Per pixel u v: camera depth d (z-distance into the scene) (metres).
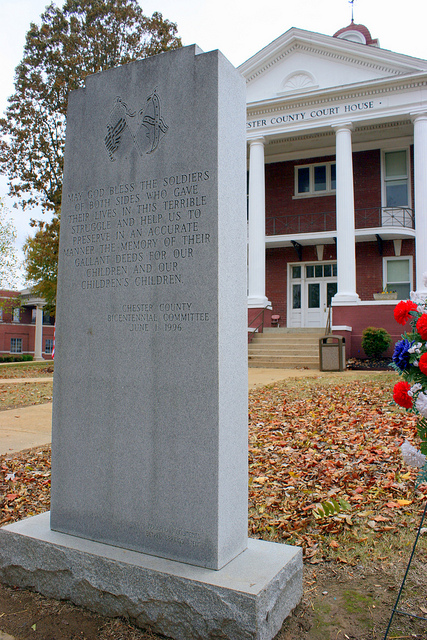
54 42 24.06
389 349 18.56
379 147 22.34
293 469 5.50
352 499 4.47
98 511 3.26
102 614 2.94
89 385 3.40
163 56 3.29
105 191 3.49
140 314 3.23
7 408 9.95
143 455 3.11
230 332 3.04
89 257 3.52
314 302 23.59
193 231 3.07
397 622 2.79
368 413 8.11
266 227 24.09
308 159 23.72
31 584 3.24
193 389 2.96
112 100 3.51
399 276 22.06
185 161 3.14
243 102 3.35
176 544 2.93
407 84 19.12
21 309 45.78
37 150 24.50
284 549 3.05
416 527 3.87
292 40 20.58
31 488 5.11
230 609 2.54
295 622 2.81
